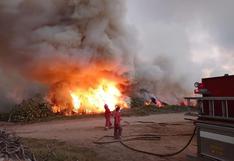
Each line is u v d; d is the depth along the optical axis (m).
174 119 24.12
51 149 10.31
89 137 15.15
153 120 23.55
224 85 7.32
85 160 9.90
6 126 24.17
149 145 12.84
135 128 18.33
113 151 11.74
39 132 18.31
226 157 6.79
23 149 7.73
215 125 7.16
